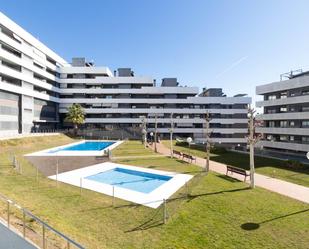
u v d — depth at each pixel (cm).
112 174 2552
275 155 3956
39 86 6656
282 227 1233
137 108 7756
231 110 7662
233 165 2992
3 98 5184
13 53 5719
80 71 8006
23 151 3888
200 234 1156
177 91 7762
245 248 1043
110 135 7462
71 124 8181
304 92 4575
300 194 1783
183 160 3322
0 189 1625
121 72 8312
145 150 4416
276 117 5069
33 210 1270
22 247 839
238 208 1470
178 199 1617
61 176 2278
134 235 1135
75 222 1228
